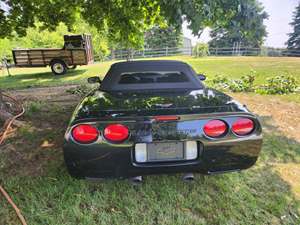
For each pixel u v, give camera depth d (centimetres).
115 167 185
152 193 208
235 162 195
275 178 234
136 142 181
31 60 1177
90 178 190
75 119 189
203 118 185
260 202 199
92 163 183
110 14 536
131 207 191
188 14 211
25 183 221
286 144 314
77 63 1173
